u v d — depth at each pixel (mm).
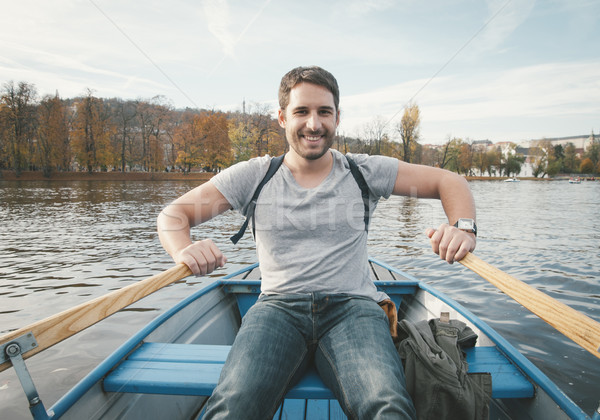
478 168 79250
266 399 1030
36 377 3357
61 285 6121
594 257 7980
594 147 87188
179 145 49625
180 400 1823
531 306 1045
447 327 1454
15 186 35281
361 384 1012
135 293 1112
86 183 41250
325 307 1239
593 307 5184
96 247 8930
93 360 3641
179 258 1252
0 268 7074
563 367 3439
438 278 6371
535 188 45875
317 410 1748
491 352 1574
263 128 48625
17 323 4723
